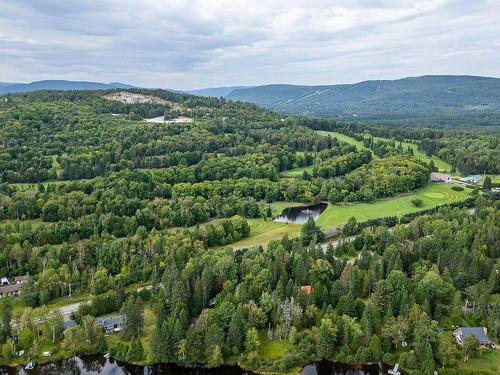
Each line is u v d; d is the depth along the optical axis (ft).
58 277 517.96
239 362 424.05
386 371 415.44
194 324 445.78
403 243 639.35
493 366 407.64
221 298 475.31
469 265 531.91
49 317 454.81
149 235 636.07
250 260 532.73
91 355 433.89
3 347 418.51
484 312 463.42
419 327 422.00
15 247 556.10
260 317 454.81
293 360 422.00
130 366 424.05
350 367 421.59
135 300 471.21
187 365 423.23
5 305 447.01
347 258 613.52
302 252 545.03
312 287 493.36
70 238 626.23
